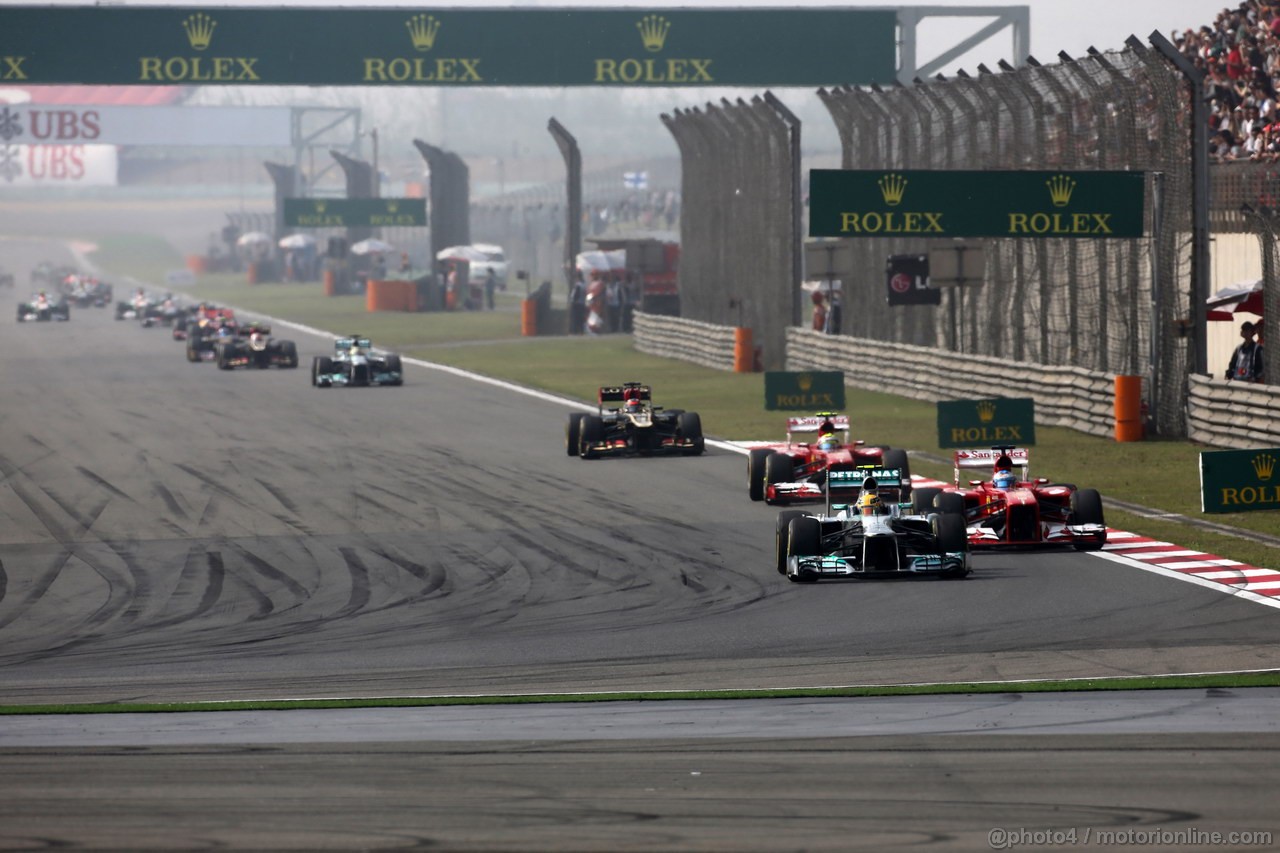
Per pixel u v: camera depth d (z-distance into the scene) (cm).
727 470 9381
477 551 6862
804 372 12606
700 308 19112
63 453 10644
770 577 6212
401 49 18350
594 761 3709
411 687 4647
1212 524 7288
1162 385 10700
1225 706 4184
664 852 3006
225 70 18188
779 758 3703
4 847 3080
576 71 18562
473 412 13050
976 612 5512
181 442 11156
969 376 12619
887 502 7138
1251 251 12150
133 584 6319
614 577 6266
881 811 3253
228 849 3059
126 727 4147
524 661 4962
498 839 3103
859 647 5041
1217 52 13762
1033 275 12300
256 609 5822
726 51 18712
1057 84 11494
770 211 16750
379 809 3322
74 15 17925
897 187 10462
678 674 4738
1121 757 3656
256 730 4088
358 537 7269
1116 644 5019
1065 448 10188
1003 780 3472
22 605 5972
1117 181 10450
